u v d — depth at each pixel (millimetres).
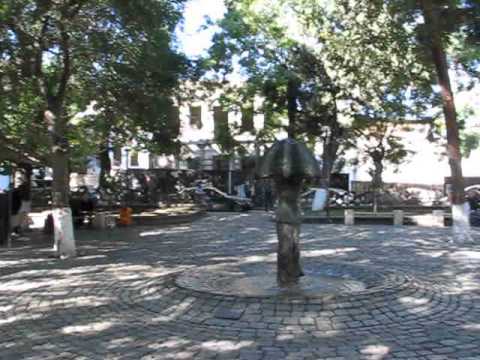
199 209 27688
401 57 18703
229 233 18656
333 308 7410
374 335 6621
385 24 17844
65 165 13523
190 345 6371
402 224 22016
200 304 7793
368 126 28844
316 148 36344
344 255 13086
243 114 32062
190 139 42438
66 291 9258
